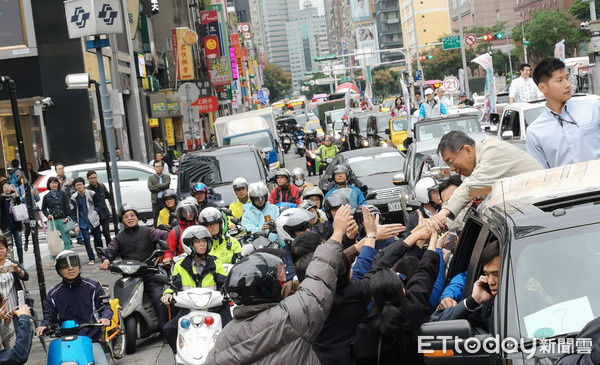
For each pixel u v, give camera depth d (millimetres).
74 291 9039
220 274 9227
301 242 5156
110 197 19875
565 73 7027
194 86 28797
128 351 10922
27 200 13328
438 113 26469
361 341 4938
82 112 32656
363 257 5539
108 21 17625
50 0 32156
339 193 8977
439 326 4086
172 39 53688
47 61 32344
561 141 7160
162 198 13719
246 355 3951
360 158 21125
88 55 33094
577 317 3938
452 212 5797
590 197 4512
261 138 31359
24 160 13422
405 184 16906
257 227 12586
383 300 4793
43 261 20953
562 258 4164
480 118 27469
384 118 36156
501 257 4324
